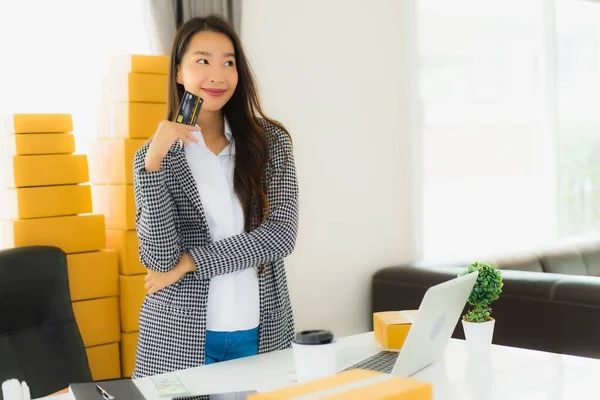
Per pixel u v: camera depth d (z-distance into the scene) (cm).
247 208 209
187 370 180
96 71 328
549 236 518
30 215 281
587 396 155
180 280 199
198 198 202
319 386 133
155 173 194
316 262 387
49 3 317
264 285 207
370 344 203
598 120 555
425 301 156
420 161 434
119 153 300
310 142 383
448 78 459
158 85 303
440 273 363
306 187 381
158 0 322
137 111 297
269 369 179
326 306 391
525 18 501
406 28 425
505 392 158
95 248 296
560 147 529
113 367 299
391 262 422
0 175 297
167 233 196
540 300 302
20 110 311
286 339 215
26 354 238
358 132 404
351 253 402
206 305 198
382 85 415
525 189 502
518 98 496
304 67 380
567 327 294
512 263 414
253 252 200
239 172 208
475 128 473
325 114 389
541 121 511
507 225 492
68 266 287
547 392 158
